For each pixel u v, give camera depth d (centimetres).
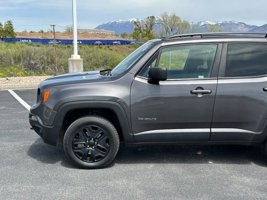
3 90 1341
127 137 497
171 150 589
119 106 484
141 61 495
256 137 501
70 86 491
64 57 2244
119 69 537
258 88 491
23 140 644
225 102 490
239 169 505
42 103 505
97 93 482
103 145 502
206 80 492
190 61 500
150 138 498
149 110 489
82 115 505
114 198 409
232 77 496
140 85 488
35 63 2112
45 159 543
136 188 437
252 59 502
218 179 467
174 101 488
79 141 500
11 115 864
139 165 519
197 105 490
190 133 498
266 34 517
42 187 439
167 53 500
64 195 417
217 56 499
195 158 550
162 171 495
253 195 419
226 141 505
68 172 490
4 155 560
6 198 408
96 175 480
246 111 493
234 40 504
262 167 513
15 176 475
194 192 426
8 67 2017
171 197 412
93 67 2309
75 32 1666
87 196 414
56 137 498
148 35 5678
